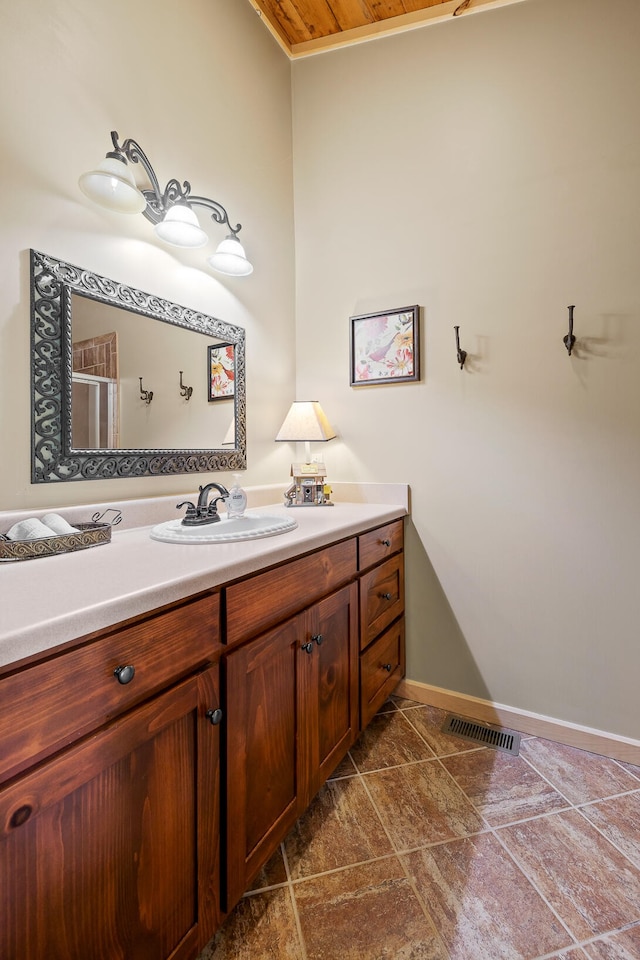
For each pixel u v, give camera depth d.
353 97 2.04
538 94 1.67
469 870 1.13
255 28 1.93
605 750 1.58
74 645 0.62
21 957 0.56
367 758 1.57
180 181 1.54
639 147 1.52
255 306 1.92
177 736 0.79
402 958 0.93
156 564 0.89
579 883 1.09
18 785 0.55
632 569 1.55
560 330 1.63
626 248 1.53
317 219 2.14
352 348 2.04
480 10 1.77
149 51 1.43
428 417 1.88
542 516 1.68
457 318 1.81
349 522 1.45
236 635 0.94
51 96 1.14
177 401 1.53
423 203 1.88
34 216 1.11
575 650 1.64
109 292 1.29
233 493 1.45
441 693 1.88
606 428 1.57
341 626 1.38
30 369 1.10
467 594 1.82
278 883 1.10
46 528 1.00
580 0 1.60
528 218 1.68
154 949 0.74
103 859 0.66
